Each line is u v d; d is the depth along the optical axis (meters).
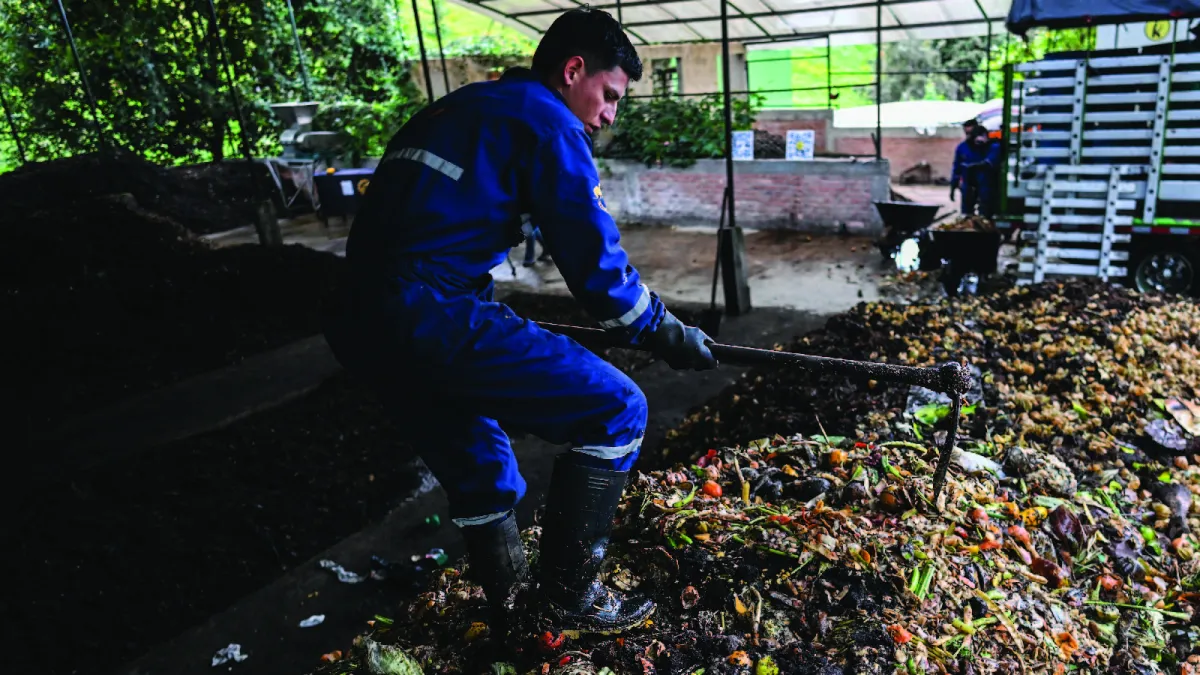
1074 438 4.20
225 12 16.73
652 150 12.38
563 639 2.49
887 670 2.41
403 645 2.82
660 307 2.18
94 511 5.35
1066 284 6.60
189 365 7.88
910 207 9.17
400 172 2.06
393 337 2.02
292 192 15.29
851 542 2.86
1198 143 7.42
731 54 16.22
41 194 12.91
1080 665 2.69
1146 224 7.66
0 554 4.91
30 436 6.61
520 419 2.16
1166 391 4.68
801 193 11.47
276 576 4.72
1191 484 3.93
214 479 5.68
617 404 2.18
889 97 23.75
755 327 7.97
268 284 9.63
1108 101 7.56
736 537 2.93
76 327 8.44
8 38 16.09
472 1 14.48
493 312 2.07
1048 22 7.58
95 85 16.50
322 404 6.68
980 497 3.34
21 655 4.14
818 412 4.57
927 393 4.46
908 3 11.95
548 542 2.31
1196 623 3.05
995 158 10.22
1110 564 3.29
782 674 2.40
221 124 17.34
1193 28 7.68
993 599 2.77
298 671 3.97
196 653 4.14
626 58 2.17
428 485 5.57
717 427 5.19
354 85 18.34
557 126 2.01
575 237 2.00
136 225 10.54
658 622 2.62
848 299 8.59
